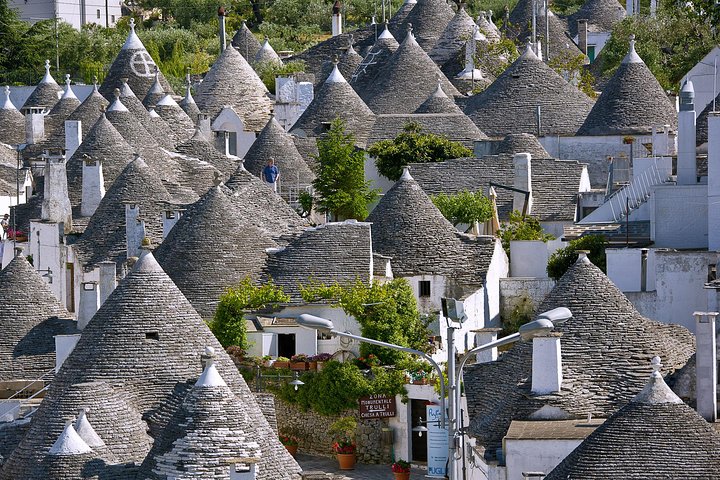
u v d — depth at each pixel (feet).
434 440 487.20
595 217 589.73
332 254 542.16
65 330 510.99
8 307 512.63
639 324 424.46
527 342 425.69
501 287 568.00
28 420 414.82
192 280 538.47
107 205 625.00
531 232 593.01
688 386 402.31
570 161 652.89
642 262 515.91
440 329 531.09
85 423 382.83
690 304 505.25
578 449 346.13
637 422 344.08
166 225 596.29
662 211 551.18
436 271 559.79
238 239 546.26
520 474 381.81
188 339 424.87
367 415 497.46
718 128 528.63
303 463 495.82
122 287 429.38
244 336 520.01
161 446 362.74
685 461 339.16
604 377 412.77
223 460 358.64
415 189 579.89
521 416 403.13
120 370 419.33
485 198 622.54
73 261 622.13
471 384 428.15
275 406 508.94
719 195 528.22
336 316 521.65
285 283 534.78
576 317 424.87
